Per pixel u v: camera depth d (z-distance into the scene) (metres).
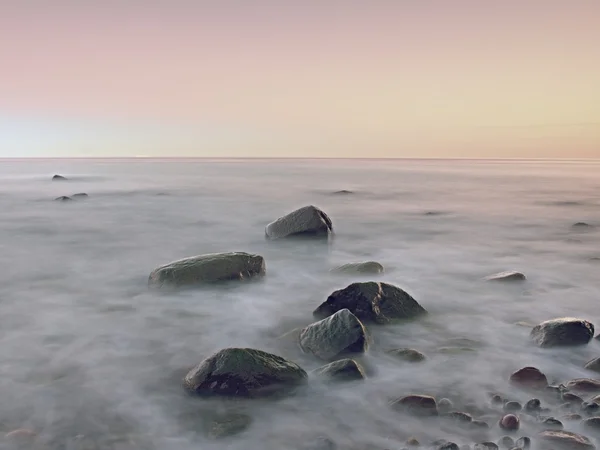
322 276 7.14
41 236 10.69
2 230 11.43
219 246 9.54
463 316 5.36
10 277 7.12
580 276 7.18
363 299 5.11
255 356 3.69
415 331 4.88
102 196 19.22
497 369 4.01
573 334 4.47
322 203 17.27
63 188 23.28
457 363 4.12
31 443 3.01
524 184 27.80
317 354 4.23
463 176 37.12
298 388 3.62
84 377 3.91
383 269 7.34
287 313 5.48
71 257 8.54
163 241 10.09
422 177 35.28
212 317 5.35
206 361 3.72
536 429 3.10
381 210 15.32
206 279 6.38
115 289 6.46
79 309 5.64
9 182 27.48
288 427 3.19
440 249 9.30
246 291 6.30
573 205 16.94
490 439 3.01
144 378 3.89
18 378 3.89
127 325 5.11
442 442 2.99
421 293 6.26
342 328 4.34
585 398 3.48
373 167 59.53
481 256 8.67
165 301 5.90
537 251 9.16
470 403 3.46
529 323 5.13
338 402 3.48
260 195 20.12
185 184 26.67
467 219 13.43
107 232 11.20
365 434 3.10
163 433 3.13
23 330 4.96
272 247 9.39
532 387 3.66
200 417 3.31
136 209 15.28
